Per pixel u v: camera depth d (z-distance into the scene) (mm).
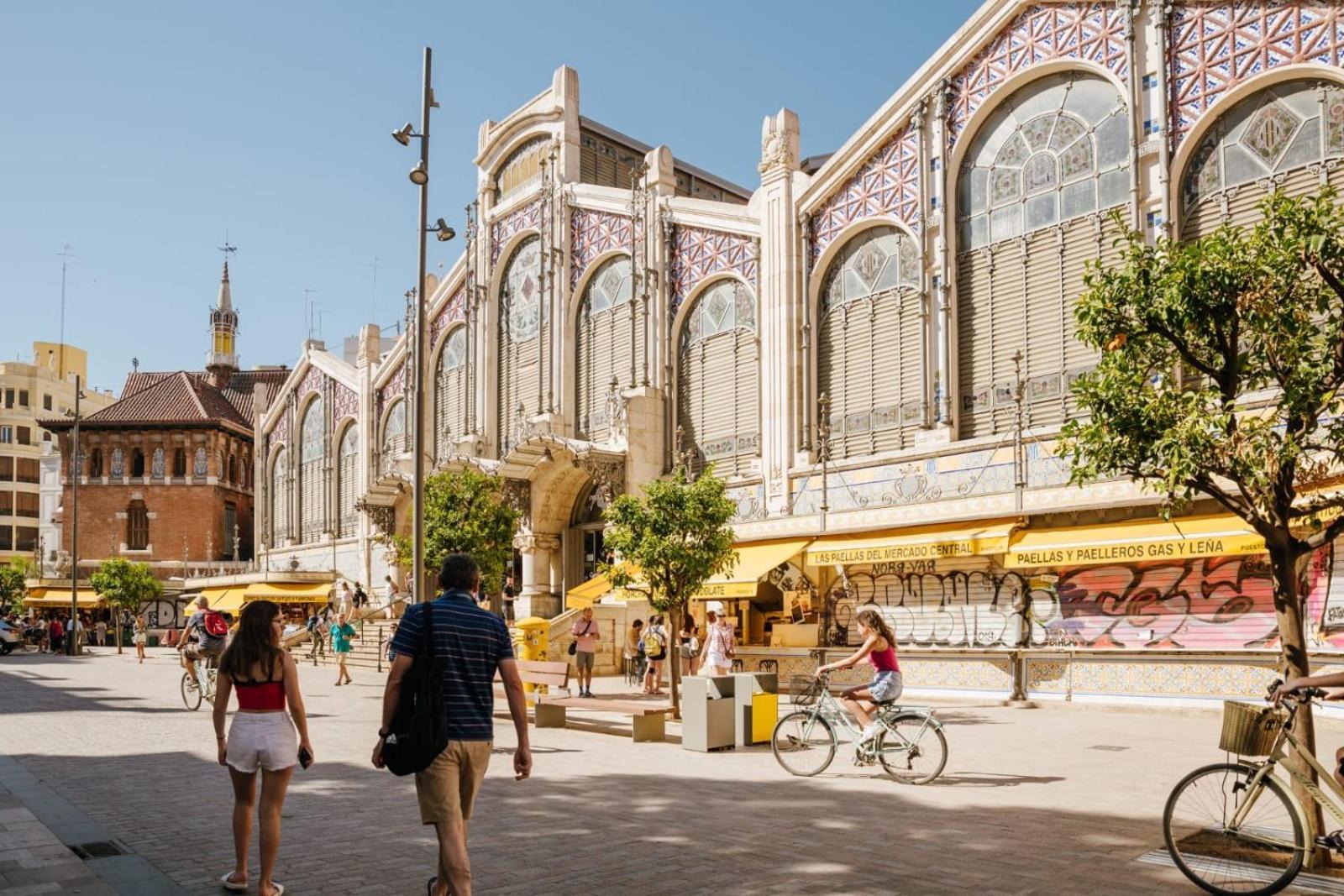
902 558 22078
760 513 27984
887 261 26109
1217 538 17547
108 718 18766
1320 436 16234
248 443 67188
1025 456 22219
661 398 31438
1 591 72188
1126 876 7777
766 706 15258
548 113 37188
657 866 8070
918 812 10125
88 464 64250
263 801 7324
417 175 20031
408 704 6430
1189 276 8906
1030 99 23562
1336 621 17359
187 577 62000
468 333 39938
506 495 34188
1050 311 22828
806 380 27516
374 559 46469
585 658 24016
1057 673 20672
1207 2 20672
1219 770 7648
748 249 29500
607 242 34375
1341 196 18812
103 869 7977
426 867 8070
